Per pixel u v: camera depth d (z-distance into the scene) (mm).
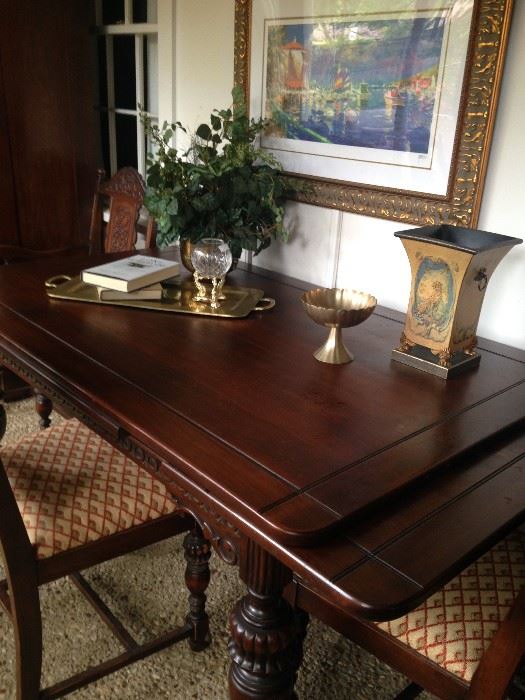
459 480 1015
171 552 1931
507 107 1419
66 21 2580
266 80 1952
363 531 889
